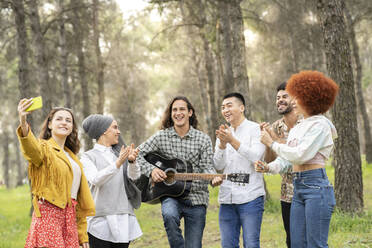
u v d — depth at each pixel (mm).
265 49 21922
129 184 4254
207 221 8766
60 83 18984
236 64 10453
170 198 4352
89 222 4164
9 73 22969
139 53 27297
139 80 35781
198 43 20219
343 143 7918
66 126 3771
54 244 3352
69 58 19641
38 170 3490
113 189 4188
